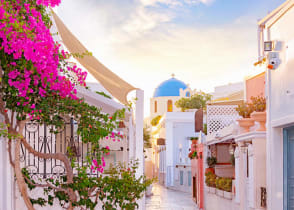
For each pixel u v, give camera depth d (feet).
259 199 31.94
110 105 29.01
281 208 29.50
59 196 24.14
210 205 54.13
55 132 23.71
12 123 21.40
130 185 25.86
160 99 175.11
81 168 25.86
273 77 30.60
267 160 31.09
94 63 29.35
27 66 18.49
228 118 57.52
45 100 21.17
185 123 114.11
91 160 25.02
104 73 30.22
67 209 24.13
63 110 22.35
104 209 25.23
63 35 30.73
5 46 17.83
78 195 24.64
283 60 28.73
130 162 28.32
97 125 23.18
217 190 49.08
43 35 19.11
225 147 58.54
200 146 61.93
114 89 32.58
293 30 27.07
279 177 29.76
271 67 29.60
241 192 37.24
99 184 24.94
